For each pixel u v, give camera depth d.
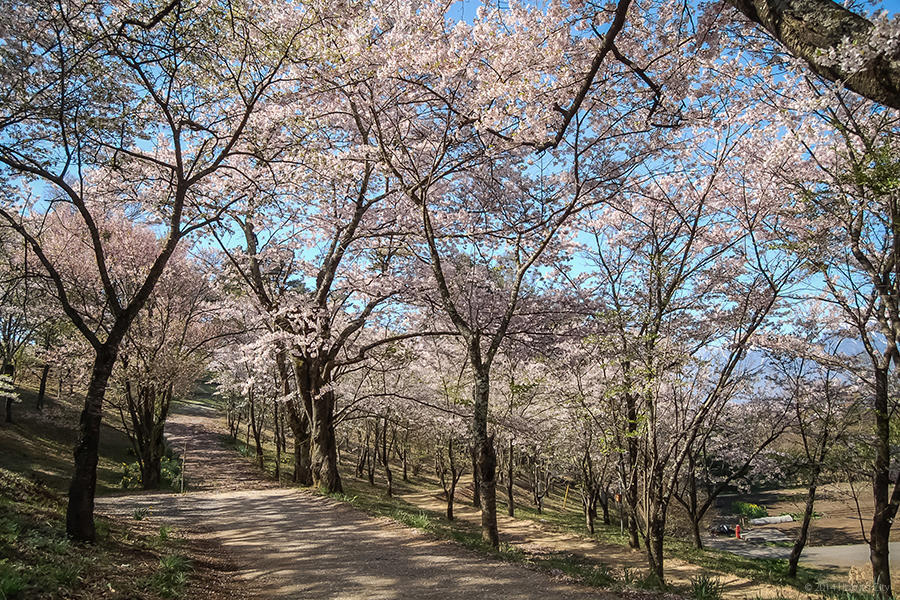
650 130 11.16
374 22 10.95
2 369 26.33
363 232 17.23
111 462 27.30
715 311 13.52
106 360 8.38
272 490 19.59
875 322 12.91
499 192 14.79
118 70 9.91
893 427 12.58
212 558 9.37
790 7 3.58
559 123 10.50
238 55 10.55
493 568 8.46
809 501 15.38
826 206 10.39
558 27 9.62
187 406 50.50
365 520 12.80
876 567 10.95
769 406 16.89
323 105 14.33
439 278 12.02
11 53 8.64
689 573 13.32
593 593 7.20
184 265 25.02
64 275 20.73
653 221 12.89
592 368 15.39
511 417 17.30
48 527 7.84
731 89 10.40
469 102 11.06
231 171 16.70
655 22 9.73
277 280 20.66
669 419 16.34
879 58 3.15
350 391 27.00
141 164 13.59
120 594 5.93
